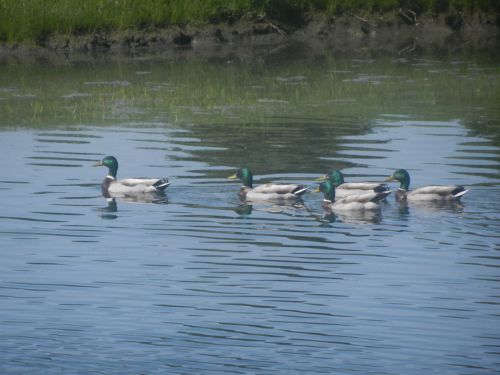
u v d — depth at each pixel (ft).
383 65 115.24
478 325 43.88
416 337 42.73
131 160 73.05
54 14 124.16
